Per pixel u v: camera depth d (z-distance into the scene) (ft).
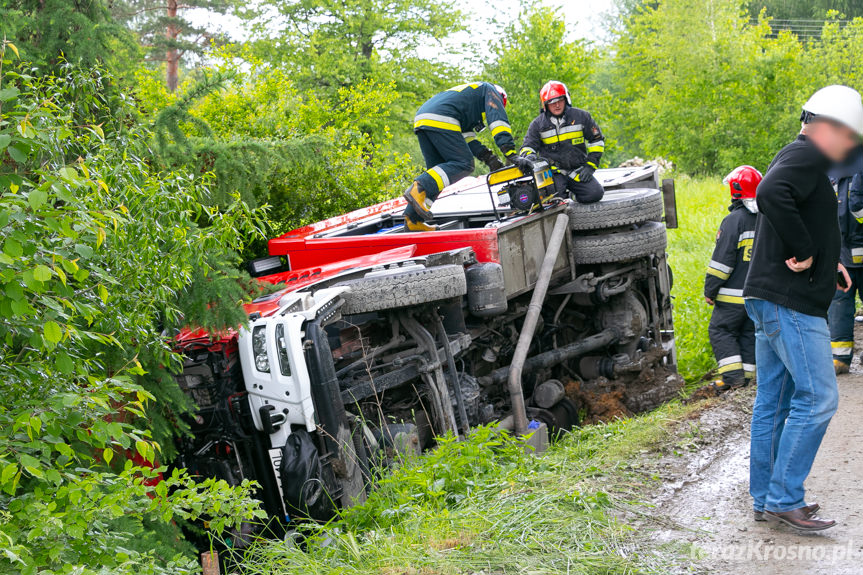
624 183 29.60
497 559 12.19
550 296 26.03
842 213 21.76
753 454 13.57
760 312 13.17
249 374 16.51
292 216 29.76
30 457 9.66
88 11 18.01
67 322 11.64
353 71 83.46
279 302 17.65
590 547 12.51
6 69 15.49
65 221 9.64
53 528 9.68
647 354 26.40
